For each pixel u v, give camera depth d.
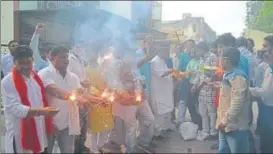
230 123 2.49
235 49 2.46
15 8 7.35
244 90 2.38
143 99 3.26
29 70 2.23
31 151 2.26
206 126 3.71
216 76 3.07
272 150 2.33
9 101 2.17
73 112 2.62
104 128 2.98
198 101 3.75
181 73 3.65
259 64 2.08
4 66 2.31
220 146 2.72
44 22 3.25
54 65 2.54
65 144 2.69
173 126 3.94
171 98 3.79
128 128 3.25
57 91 2.47
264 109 2.15
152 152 3.38
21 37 3.19
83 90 2.70
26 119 2.23
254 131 2.66
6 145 2.23
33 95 2.27
